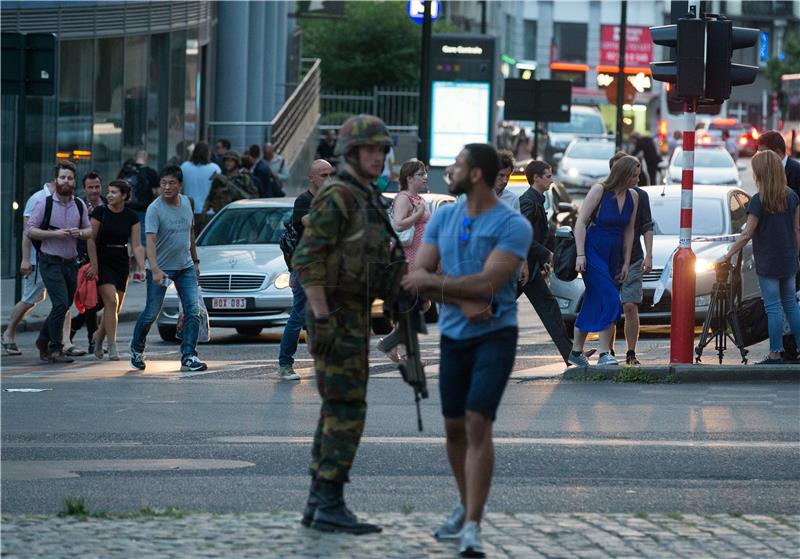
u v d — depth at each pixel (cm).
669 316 4150
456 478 1764
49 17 6450
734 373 3297
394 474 2259
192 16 8625
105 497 2070
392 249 1781
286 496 2077
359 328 1778
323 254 1756
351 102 11506
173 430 2694
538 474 2267
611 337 3419
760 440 2578
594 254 3334
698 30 3247
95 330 4116
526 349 3978
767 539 1764
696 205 4472
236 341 4438
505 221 1728
